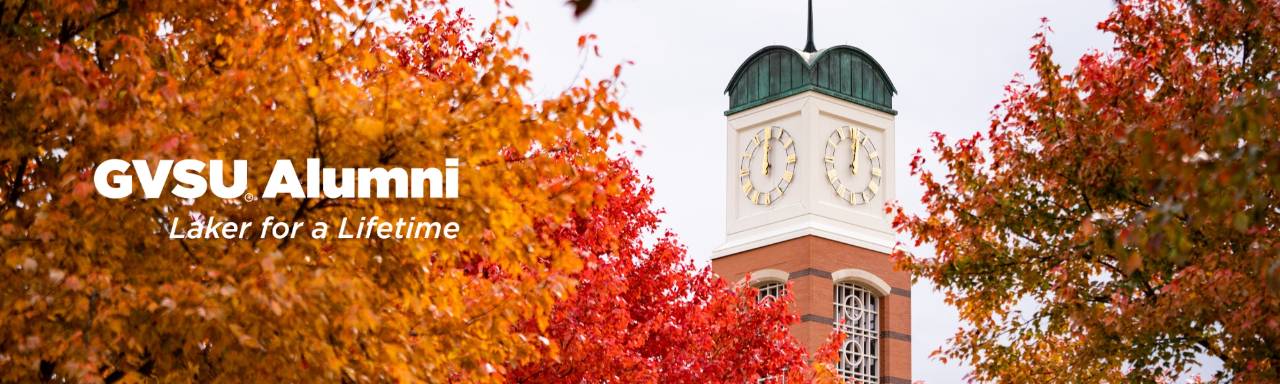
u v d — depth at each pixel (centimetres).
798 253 6988
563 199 1248
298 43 1257
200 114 1127
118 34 1180
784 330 2402
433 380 1198
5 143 1112
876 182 7338
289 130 1112
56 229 1074
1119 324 1848
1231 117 896
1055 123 2045
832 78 7375
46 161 1176
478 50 1795
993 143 2109
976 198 2089
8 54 1102
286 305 1042
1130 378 1908
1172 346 1891
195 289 1049
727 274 7244
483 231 1209
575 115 1217
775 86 7419
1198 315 1788
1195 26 1977
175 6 1177
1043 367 2128
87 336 1073
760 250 7156
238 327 1045
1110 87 1942
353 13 1287
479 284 1301
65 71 1077
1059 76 2050
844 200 7219
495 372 1264
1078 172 1950
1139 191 1884
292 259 1105
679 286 2342
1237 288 1680
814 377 2488
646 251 2302
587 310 1842
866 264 7081
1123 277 1938
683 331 2278
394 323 1186
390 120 1121
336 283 1084
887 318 7069
